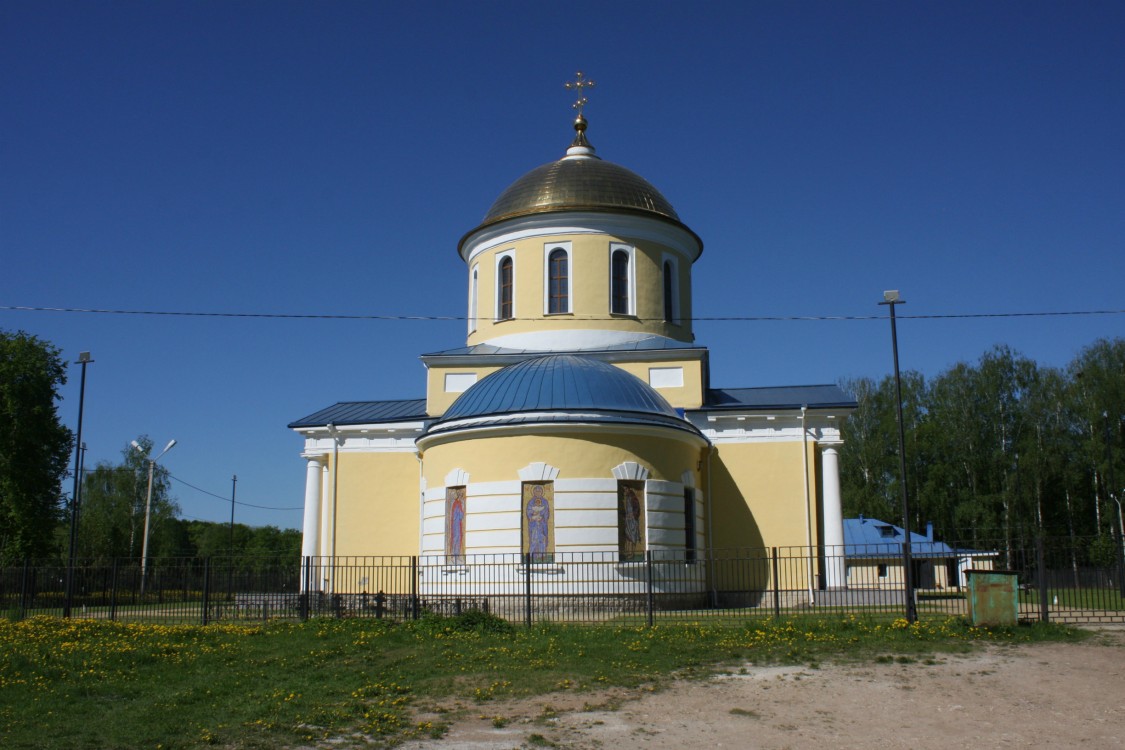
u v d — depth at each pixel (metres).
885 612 24.92
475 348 36.81
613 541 27.23
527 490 27.59
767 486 32.97
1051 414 57.97
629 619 23.31
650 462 28.31
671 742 11.95
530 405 28.38
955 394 59.78
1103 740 11.83
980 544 53.88
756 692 14.43
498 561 27.33
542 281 36.72
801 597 31.09
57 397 46.34
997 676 15.14
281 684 15.72
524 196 37.97
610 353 34.62
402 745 11.96
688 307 39.12
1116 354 57.41
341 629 21.45
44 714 13.62
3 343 44.69
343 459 35.66
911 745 11.74
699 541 30.56
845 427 61.78
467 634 20.06
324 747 11.91
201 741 12.12
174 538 77.62
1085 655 16.56
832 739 12.03
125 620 26.48
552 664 16.41
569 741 12.00
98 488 69.75
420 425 35.12
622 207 36.81
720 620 22.16
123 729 12.72
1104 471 53.88
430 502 29.53
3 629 22.05
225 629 22.16
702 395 33.97
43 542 45.06
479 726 12.77
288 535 109.19
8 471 44.00
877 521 48.06
